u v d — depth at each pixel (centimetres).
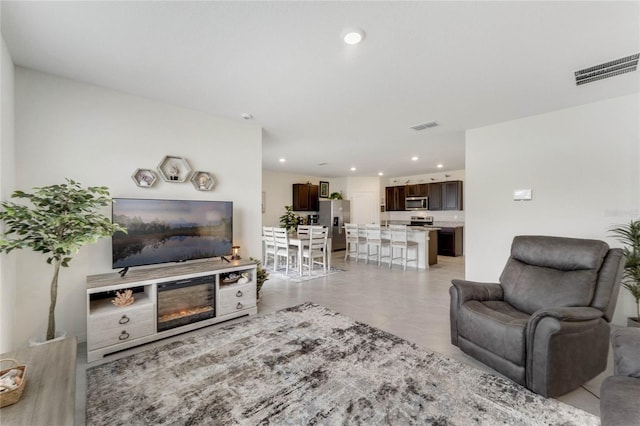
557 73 243
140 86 267
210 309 295
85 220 205
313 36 190
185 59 220
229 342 254
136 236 270
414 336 267
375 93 283
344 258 739
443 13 167
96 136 266
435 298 389
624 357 136
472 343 218
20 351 159
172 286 268
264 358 226
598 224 309
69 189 235
